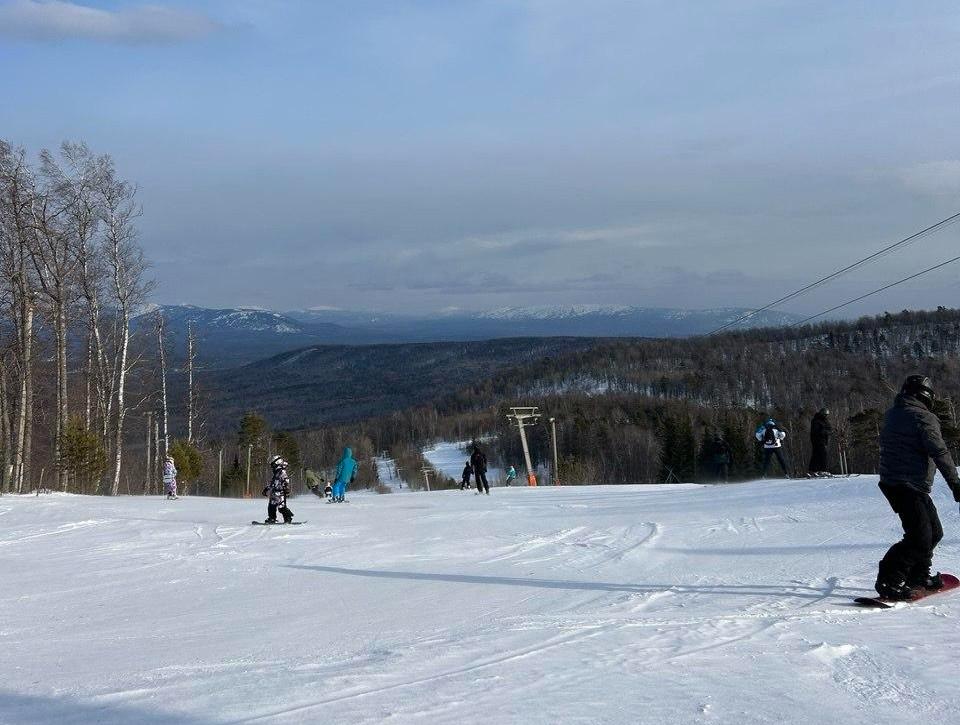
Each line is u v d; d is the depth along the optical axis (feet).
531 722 15.17
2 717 17.26
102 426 141.08
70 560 44.60
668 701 16.33
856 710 15.74
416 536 49.14
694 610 25.07
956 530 34.09
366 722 15.39
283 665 21.02
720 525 42.98
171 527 58.59
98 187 132.26
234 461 200.85
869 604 24.57
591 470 224.53
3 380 121.49
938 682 17.35
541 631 23.34
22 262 112.78
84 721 16.62
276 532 54.24
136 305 143.13
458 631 24.18
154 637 26.00
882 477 25.34
